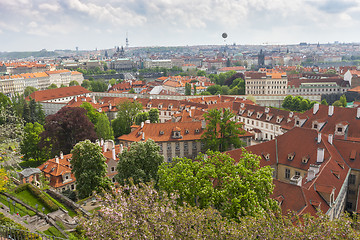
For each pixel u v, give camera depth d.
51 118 105.12
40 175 76.81
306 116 95.69
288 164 72.00
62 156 92.88
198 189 47.44
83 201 65.12
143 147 68.50
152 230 29.41
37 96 192.12
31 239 34.69
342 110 88.50
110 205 31.77
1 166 55.94
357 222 35.12
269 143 76.38
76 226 45.91
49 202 56.03
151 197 33.56
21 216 49.69
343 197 62.06
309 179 58.38
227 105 149.25
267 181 46.34
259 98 195.38
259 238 31.41
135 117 141.38
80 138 106.19
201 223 32.56
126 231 28.27
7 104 150.12
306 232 31.50
